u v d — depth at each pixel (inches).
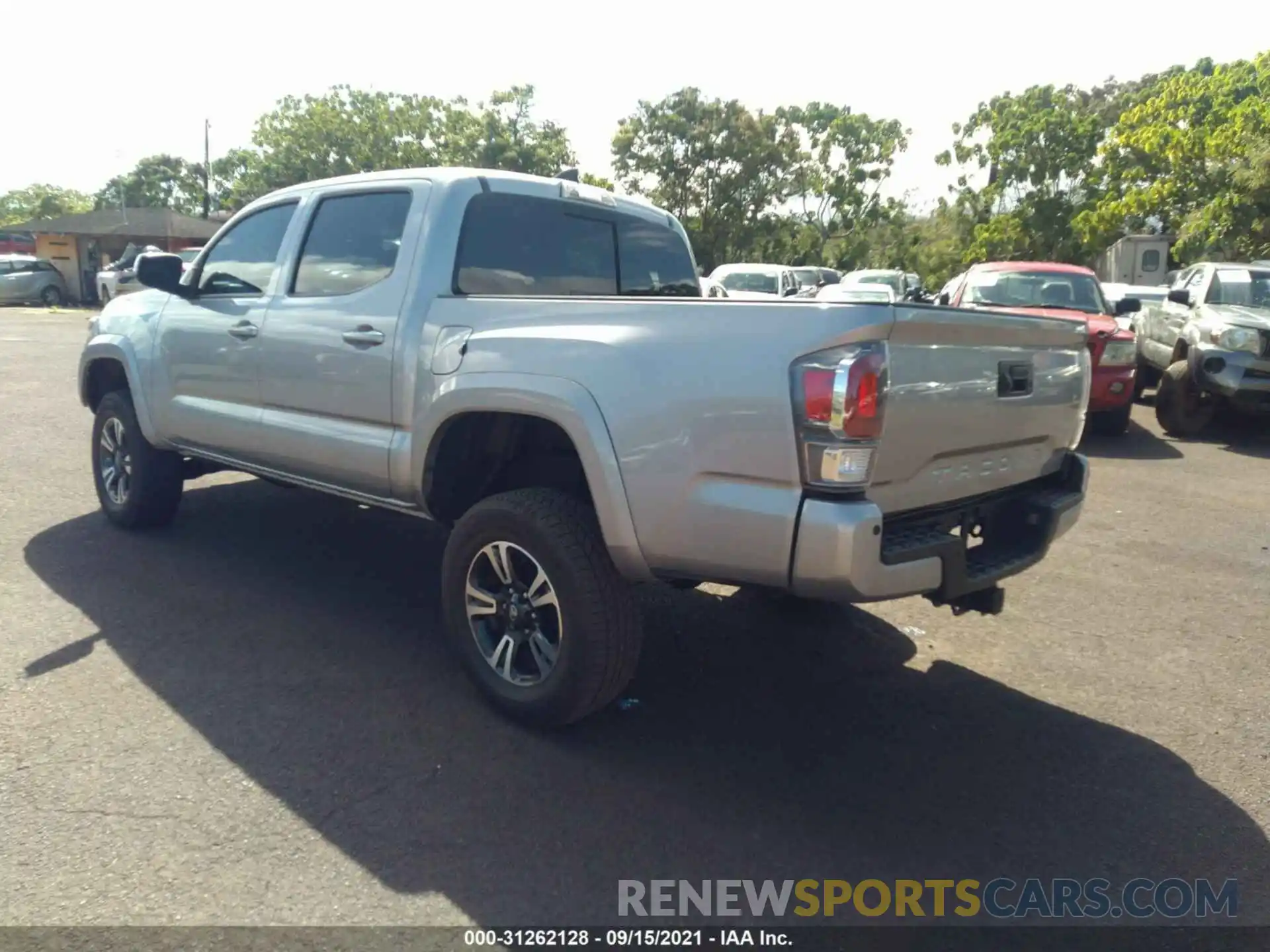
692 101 1792.6
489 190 171.0
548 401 137.5
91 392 246.8
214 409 201.5
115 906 105.7
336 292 178.1
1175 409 420.5
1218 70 1141.7
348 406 171.6
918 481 131.8
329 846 117.5
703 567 128.4
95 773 131.2
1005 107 1552.7
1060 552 250.8
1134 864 121.0
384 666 167.9
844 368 116.6
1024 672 177.3
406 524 252.5
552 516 139.8
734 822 126.4
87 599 192.4
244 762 135.3
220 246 209.5
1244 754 148.8
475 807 127.0
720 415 123.4
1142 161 1161.4
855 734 151.5
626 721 152.8
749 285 764.6
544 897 110.3
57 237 1512.1
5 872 110.4
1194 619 204.7
